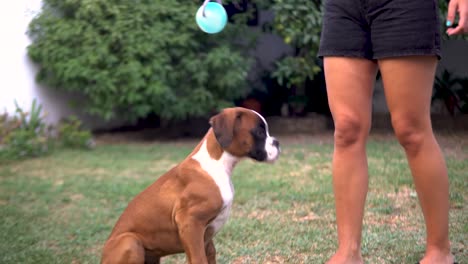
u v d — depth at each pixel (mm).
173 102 10141
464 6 3160
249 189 6758
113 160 8859
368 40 3482
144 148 9898
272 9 10211
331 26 3559
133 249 3580
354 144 3613
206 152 3664
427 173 3529
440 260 3666
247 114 3648
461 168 7414
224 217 3689
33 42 10727
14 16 10531
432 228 3648
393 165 7770
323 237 4910
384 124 11898
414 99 3395
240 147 3613
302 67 10508
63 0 10422
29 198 6715
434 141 3545
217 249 4727
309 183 7027
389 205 5816
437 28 3330
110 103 10047
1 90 10469
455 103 12758
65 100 11305
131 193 6781
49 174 8000
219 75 10234
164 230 3676
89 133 10094
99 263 4531
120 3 9961
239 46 10828
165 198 3674
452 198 5859
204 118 11914
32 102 10719
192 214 3525
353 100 3543
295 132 11484
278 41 12875
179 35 9922
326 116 12359
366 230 5020
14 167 8508
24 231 5383
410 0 3260
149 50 9586
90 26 10047
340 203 3660
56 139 10531
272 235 5016
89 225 5566
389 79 3422
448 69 12773
